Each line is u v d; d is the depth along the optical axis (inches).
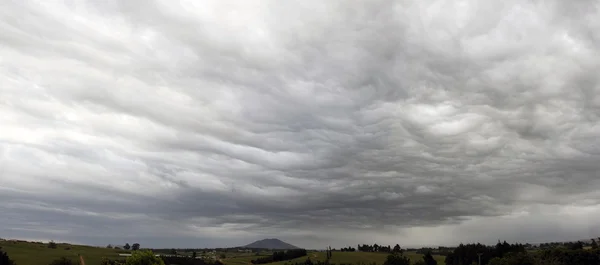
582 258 5137.8
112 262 5841.5
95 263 6402.6
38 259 6210.6
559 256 5388.8
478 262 7037.4
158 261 4530.0
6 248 6978.4
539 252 5826.8
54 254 6870.1
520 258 5344.5
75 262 6210.6
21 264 5713.6
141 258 4439.0
